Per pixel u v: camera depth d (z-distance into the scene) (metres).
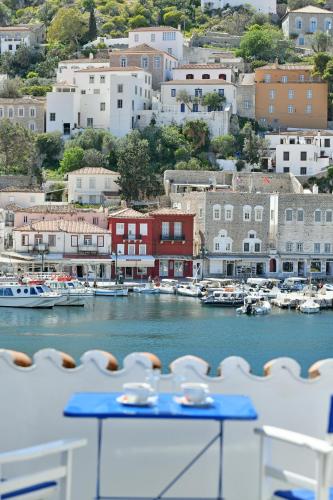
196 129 186.25
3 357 15.61
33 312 103.12
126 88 189.50
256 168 182.50
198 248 142.00
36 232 136.62
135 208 159.75
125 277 140.38
